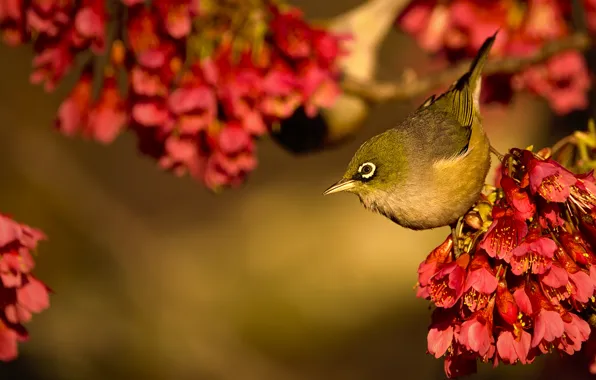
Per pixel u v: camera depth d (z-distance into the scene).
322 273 23.09
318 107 10.93
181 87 9.15
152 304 20.30
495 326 7.13
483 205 8.54
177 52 9.34
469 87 9.28
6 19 9.43
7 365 17.25
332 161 25.92
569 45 11.17
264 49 9.39
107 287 19.84
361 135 23.48
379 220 24.55
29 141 20.58
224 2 9.35
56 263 19.72
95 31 9.05
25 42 9.52
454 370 7.46
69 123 9.96
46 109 20.77
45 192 20.50
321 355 20.78
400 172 8.85
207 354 19.81
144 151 9.96
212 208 24.42
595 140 8.28
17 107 20.47
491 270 7.01
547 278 6.84
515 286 7.14
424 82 11.29
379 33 11.36
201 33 9.36
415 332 21.12
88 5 9.05
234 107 9.16
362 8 11.41
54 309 18.73
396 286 22.84
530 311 6.92
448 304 7.00
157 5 9.06
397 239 24.03
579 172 8.22
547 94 11.62
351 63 11.30
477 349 6.88
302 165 25.94
